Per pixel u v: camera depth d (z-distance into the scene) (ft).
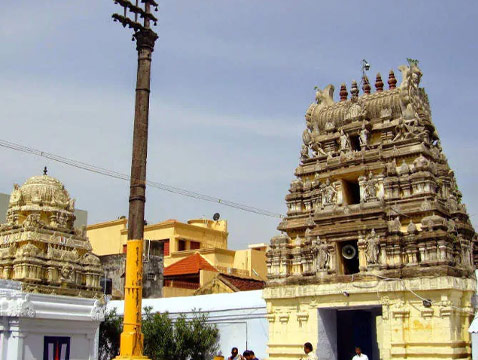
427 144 124.67
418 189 118.21
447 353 102.68
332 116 135.13
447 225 112.27
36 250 108.17
